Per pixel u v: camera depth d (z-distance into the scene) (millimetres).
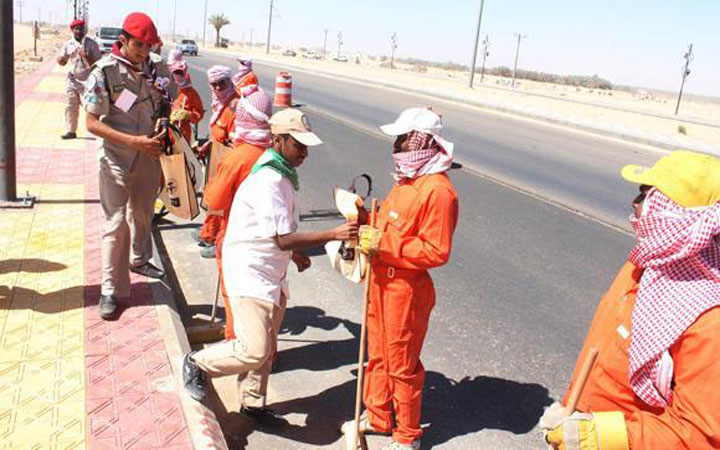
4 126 7145
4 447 3227
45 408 3574
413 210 3320
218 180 4203
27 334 4391
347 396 4348
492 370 4840
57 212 7211
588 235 8492
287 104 15344
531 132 19875
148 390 3818
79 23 11344
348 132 15953
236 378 4508
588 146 17781
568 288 6574
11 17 6906
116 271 4766
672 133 23156
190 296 5824
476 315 5793
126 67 4664
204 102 19000
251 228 3555
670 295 2029
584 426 2045
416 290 3484
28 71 25156
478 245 7793
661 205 2088
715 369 1875
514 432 4086
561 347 5277
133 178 4855
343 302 5910
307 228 7898
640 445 1984
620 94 103688
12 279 5281
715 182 2021
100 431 3412
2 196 7340
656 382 2037
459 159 13539
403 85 35688
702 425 1873
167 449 3318
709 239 1940
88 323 4613
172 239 7344
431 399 4402
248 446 3781
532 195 10617
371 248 3379
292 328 5324
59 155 10320
